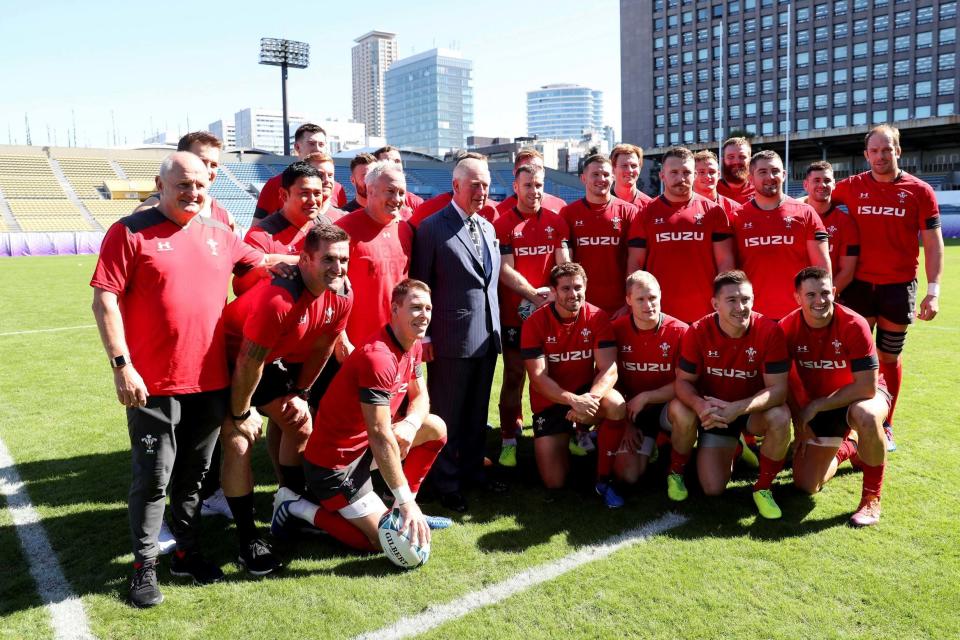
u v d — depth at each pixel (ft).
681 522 12.77
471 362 14.24
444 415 14.16
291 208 13.98
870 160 17.44
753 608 9.78
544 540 12.12
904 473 14.62
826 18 205.26
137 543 10.31
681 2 234.38
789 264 16.17
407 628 9.48
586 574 10.84
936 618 9.44
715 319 13.60
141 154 158.40
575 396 13.85
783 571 10.80
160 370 10.31
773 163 15.83
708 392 14.20
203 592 10.59
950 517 12.50
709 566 11.01
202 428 10.85
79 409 20.97
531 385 14.64
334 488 11.65
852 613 9.61
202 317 10.62
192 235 10.70
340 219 14.06
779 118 217.97
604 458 13.93
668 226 16.11
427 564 11.30
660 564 11.12
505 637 9.21
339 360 13.73
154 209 10.53
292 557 11.76
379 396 11.10
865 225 17.53
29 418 20.01
